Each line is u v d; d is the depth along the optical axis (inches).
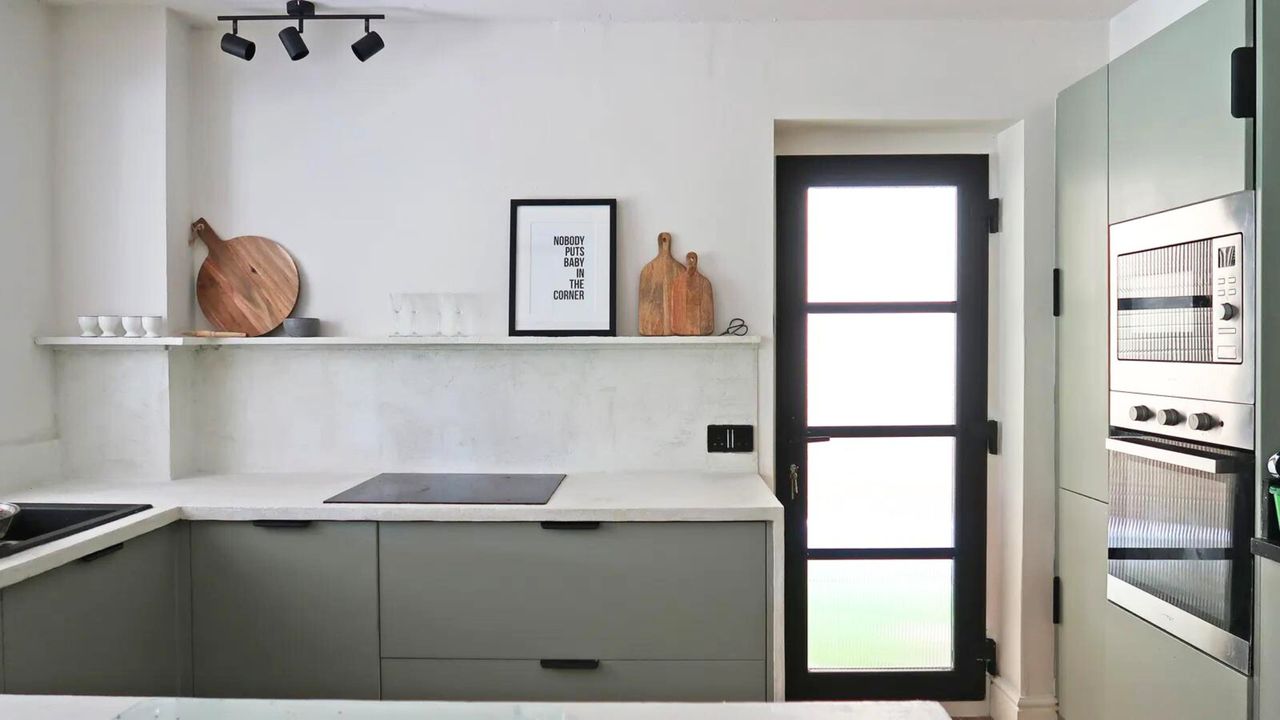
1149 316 82.3
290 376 106.9
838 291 111.7
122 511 81.8
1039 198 103.8
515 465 106.5
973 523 111.4
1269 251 67.8
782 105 105.2
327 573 85.8
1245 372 69.2
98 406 101.3
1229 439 71.2
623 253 106.1
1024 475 104.0
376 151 106.5
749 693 85.5
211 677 86.5
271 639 86.2
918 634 112.7
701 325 104.1
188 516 85.5
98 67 100.9
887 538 112.3
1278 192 68.0
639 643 85.6
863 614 112.5
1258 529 67.9
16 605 65.9
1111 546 89.2
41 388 99.0
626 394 106.3
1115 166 89.0
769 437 105.7
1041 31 104.3
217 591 86.3
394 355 106.5
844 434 111.7
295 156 106.3
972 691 111.7
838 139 110.9
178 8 100.7
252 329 106.0
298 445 107.0
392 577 85.7
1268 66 68.2
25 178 96.5
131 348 100.9
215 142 106.2
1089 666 95.1
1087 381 95.3
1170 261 79.1
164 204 101.0
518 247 105.4
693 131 105.7
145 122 100.9
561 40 105.7
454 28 106.0
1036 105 104.1
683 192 105.7
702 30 105.4
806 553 112.0
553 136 106.0
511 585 85.6
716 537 85.3
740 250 105.7
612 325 104.5
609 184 106.1
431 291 106.6
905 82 104.6
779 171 110.7
